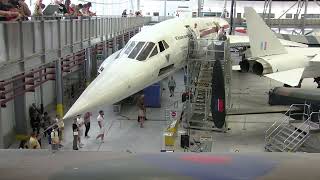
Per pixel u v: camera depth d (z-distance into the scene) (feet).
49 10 56.65
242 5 211.00
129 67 59.16
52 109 77.10
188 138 58.34
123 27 113.70
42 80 68.13
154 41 64.80
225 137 63.57
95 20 78.54
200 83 69.31
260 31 74.43
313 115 62.44
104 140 62.64
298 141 52.80
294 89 67.92
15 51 42.22
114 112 80.02
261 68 72.79
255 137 63.52
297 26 156.87
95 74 106.93
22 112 62.03
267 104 83.56
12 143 59.67
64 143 60.44
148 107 83.61
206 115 67.15
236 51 150.92
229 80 69.46
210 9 216.54
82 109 49.44
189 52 73.87
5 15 37.35
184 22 81.56
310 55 78.69
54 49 54.90
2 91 52.08
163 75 67.31
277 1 208.03
